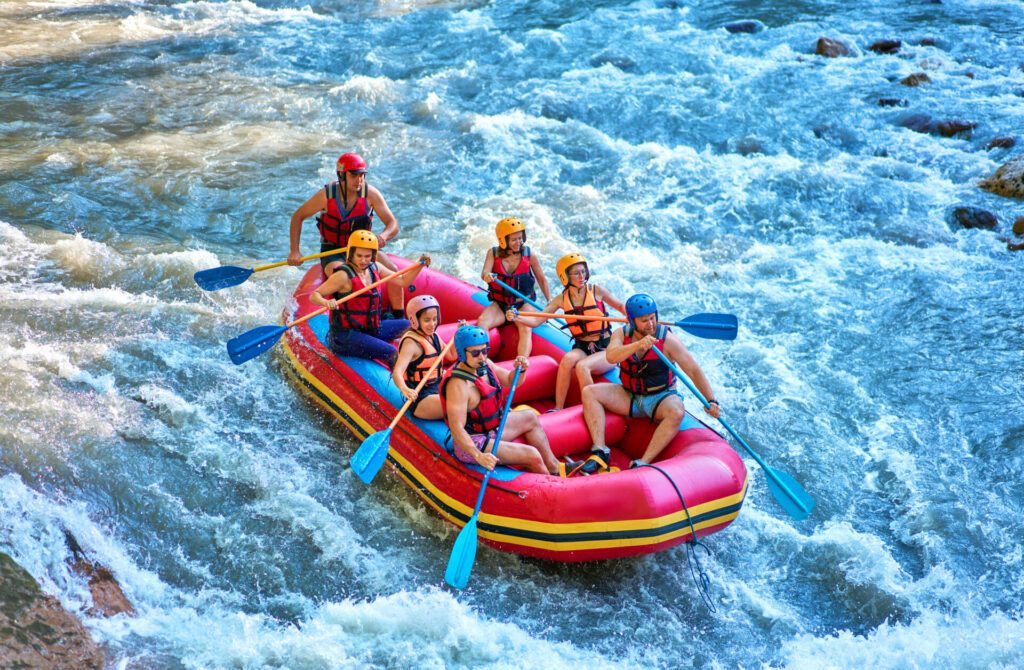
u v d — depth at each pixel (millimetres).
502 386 12250
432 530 11547
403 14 32750
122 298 15789
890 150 22625
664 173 21703
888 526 12055
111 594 10141
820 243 18953
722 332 12281
